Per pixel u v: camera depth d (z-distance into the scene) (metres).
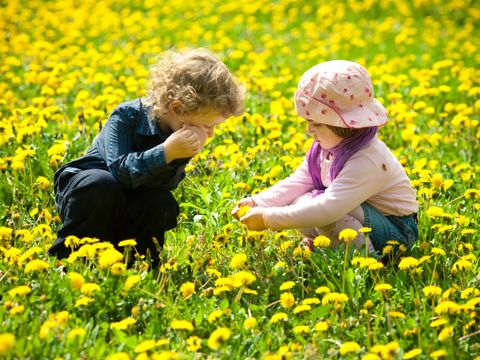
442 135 7.34
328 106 4.16
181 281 4.06
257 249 4.24
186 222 5.02
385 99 8.68
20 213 4.90
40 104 7.38
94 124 6.78
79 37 12.12
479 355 3.36
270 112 7.98
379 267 3.80
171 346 3.36
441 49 12.11
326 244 4.00
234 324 3.57
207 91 3.94
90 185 4.04
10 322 3.33
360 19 14.64
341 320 3.55
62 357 3.14
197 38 12.52
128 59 10.13
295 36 13.01
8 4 14.26
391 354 3.08
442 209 4.86
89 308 3.56
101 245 3.78
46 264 3.66
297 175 4.70
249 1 15.41
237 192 5.41
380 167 4.25
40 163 5.66
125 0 15.10
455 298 3.86
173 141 3.88
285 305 3.60
